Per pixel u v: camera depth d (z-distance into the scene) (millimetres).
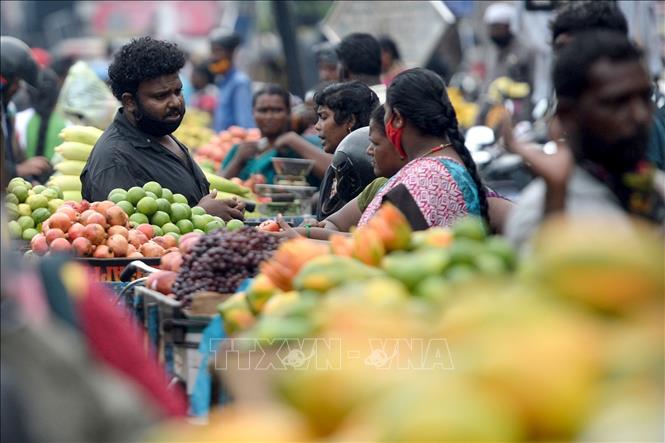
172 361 8211
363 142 12820
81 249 11586
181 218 12719
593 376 4062
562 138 7543
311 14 43625
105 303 5754
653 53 18203
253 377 5484
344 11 25250
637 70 7262
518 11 21812
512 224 7371
